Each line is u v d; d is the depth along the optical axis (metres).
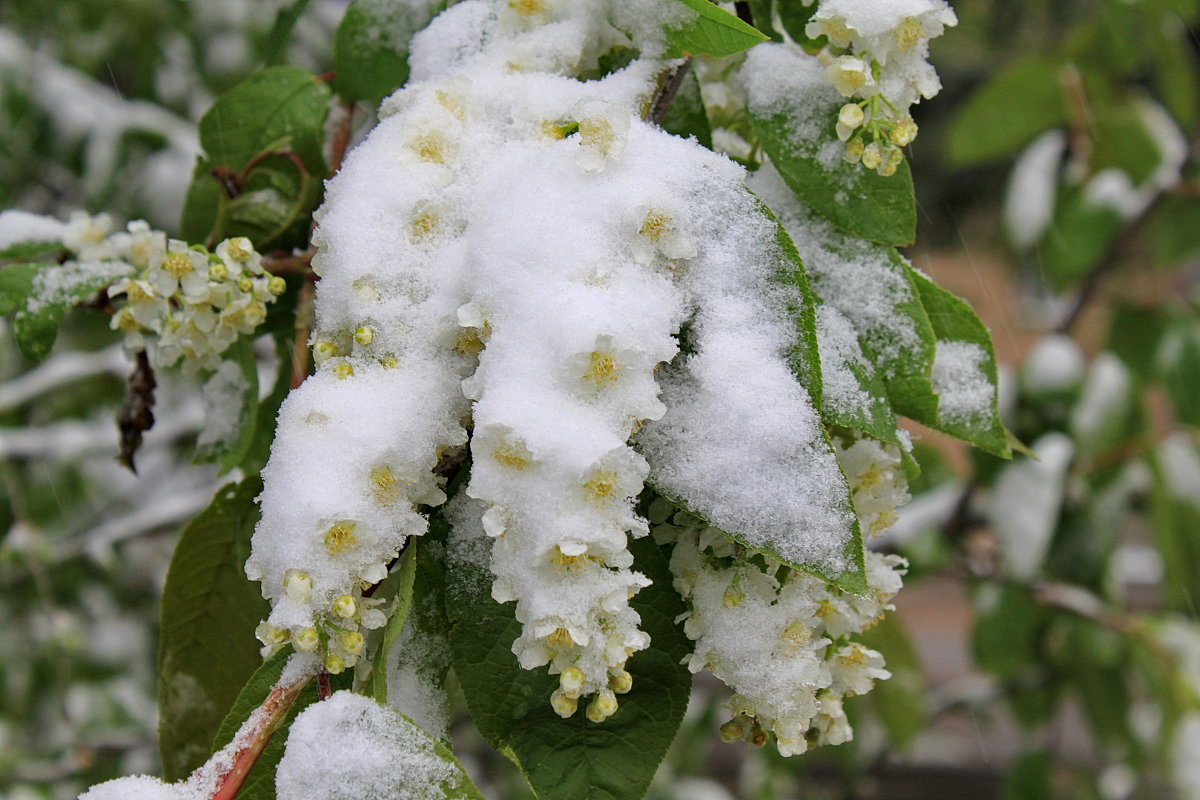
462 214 0.45
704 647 0.44
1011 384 0.95
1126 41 1.00
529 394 0.42
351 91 0.51
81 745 0.89
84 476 1.12
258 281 0.48
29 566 0.90
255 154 0.52
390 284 0.44
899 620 0.86
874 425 0.45
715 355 0.43
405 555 0.44
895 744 0.93
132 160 0.98
